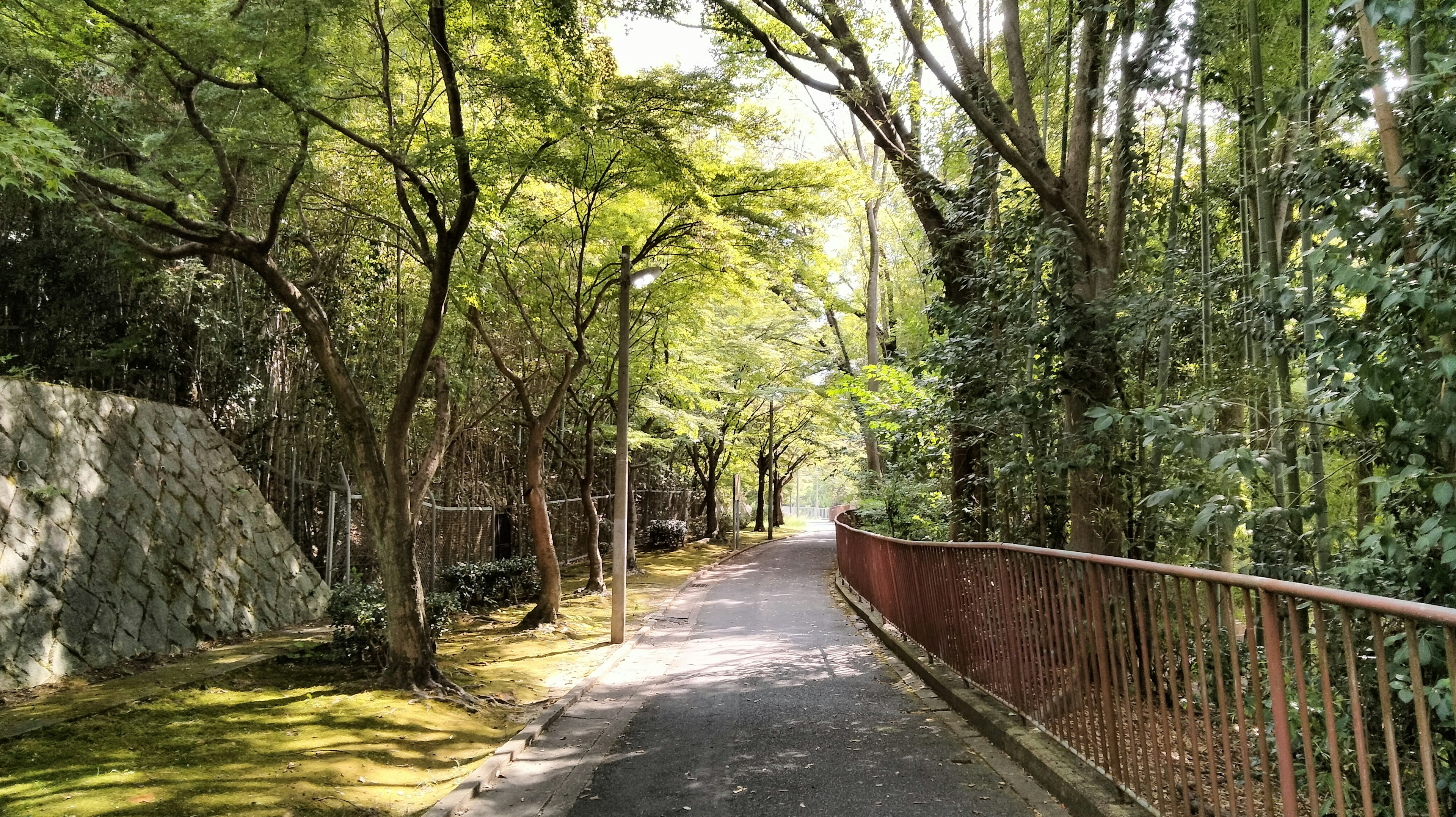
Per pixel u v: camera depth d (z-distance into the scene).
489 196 8.59
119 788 4.63
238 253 6.67
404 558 7.43
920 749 5.48
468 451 15.72
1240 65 6.22
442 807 4.64
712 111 9.22
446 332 11.12
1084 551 6.39
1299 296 4.02
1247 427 5.32
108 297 10.39
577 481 23.48
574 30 7.44
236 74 6.75
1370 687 3.25
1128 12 6.36
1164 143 7.23
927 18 11.29
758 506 42.72
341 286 12.10
